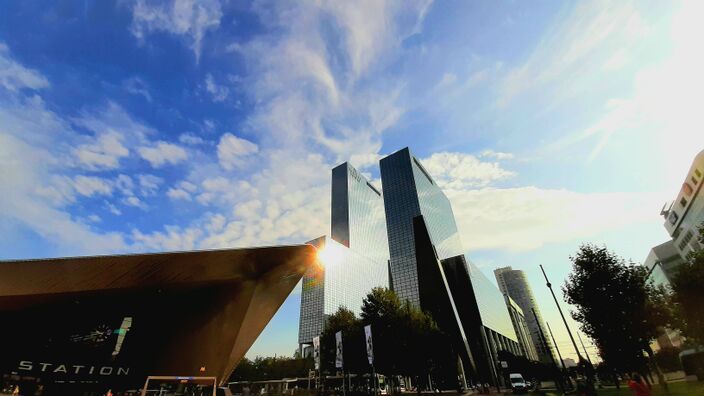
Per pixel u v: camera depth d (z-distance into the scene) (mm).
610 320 23297
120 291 22500
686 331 26781
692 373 37469
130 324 23875
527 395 39719
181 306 25766
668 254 107375
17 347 20109
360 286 163625
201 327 26141
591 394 22000
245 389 52875
